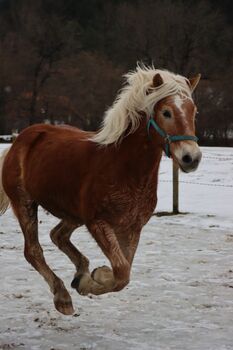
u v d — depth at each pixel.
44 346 5.55
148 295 7.28
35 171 6.46
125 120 5.51
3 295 7.26
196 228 12.07
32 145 6.82
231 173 20.33
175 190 13.65
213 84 49.03
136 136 5.49
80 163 5.84
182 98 5.27
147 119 5.42
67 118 55.72
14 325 6.16
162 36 53.66
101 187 5.50
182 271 8.53
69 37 59.44
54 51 58.34
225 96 48.12
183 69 53.00
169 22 53.66
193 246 10.34
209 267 8.80
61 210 6.28
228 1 64.81
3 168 7.12
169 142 5.21
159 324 6.18
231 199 15.43
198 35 53.34
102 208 5.50
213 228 12.09
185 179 19.02
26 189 6.71
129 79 5.67
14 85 56.31
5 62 56.03
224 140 46.44
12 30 66.25
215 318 6.38
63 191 6.04
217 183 18.20
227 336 5.79
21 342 5.67
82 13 72.69
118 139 5.54
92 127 53.75
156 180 5.64
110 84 52.75
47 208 6.50
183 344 5.56
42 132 6.90
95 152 5.75
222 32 56.41
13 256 9.45
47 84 56.94
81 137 6.30
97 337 5.79
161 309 6.71
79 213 5.98
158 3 57.66
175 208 13.69
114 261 5.32
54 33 58.41
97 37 65.81
